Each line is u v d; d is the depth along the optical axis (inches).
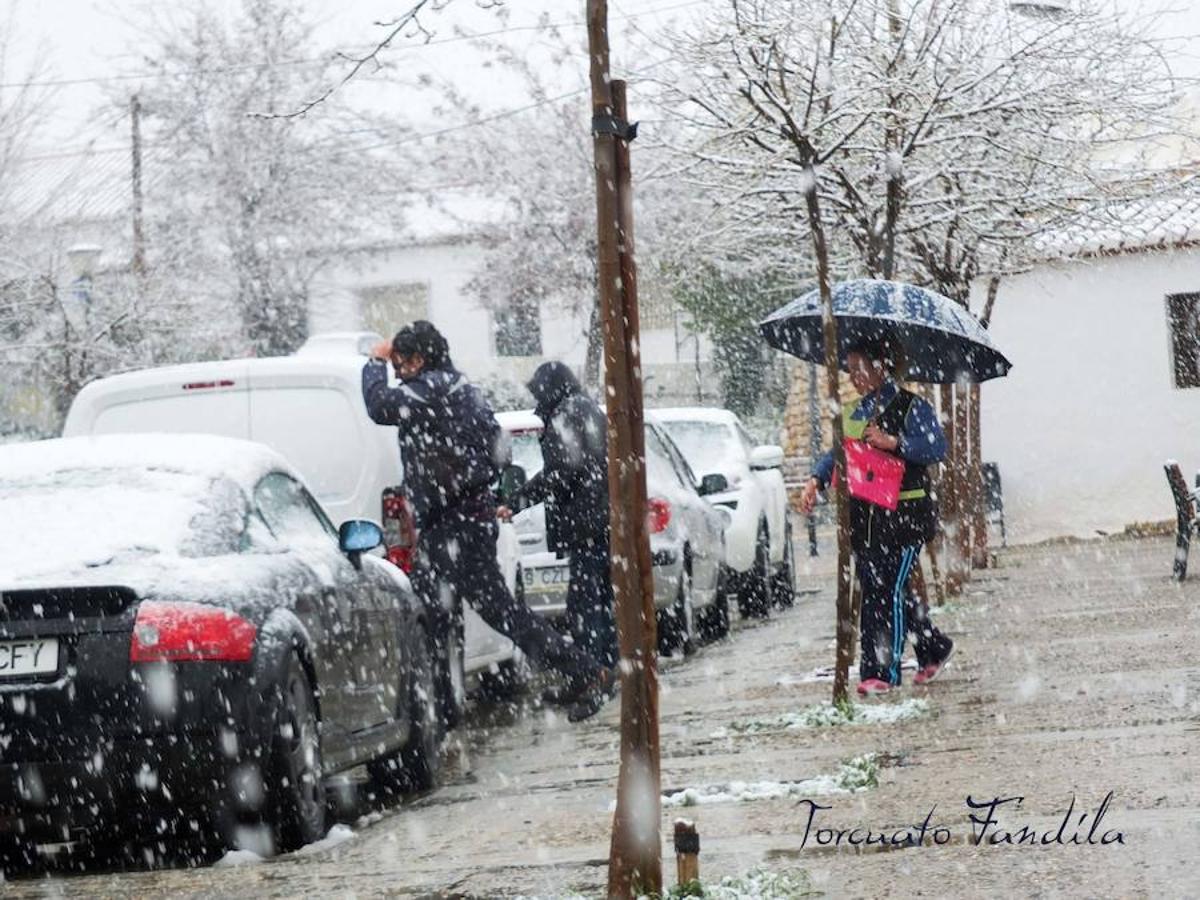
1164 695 394.9
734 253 807.1
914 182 673.6
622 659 221.6
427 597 444.1
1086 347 1198.3
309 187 1598.2
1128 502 1195.3
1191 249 1178.6
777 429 1903.3
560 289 1717.5
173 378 447.2
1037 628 583.8
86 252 1354.6
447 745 455.2
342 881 265.4
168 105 1544.0
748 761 352.2
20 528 315.6
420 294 2014.0
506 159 1681.8
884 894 219.8
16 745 291.1
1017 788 289.9
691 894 217.9
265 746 296.8
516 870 260.8
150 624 293.4
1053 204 727.1
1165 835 243.4
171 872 289.4
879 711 400.5
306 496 374.3
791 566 866.8
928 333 493.4
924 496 445.7
